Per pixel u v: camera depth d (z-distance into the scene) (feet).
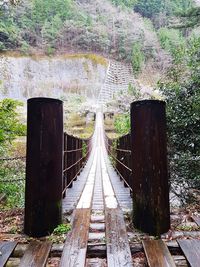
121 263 5.86
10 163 18.60
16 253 6.50
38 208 7.57
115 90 152.05
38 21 169.27
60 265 5.76
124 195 12.92
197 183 13.06
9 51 142.41
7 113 17.11
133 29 179.83
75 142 17.65
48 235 7.52
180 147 14.44
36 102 7.79
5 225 8.36
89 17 189.47
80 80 158.61
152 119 7.89
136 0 204.74
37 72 148.66
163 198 7.79
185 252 6.31
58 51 172.55
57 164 7.98
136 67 149.79
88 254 6.53
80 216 8.98
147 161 7.84
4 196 14.90
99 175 21.20
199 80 14.23
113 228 7.83
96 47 184.34
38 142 7.74
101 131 85.51
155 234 7.50
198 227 8.09
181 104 14.34
